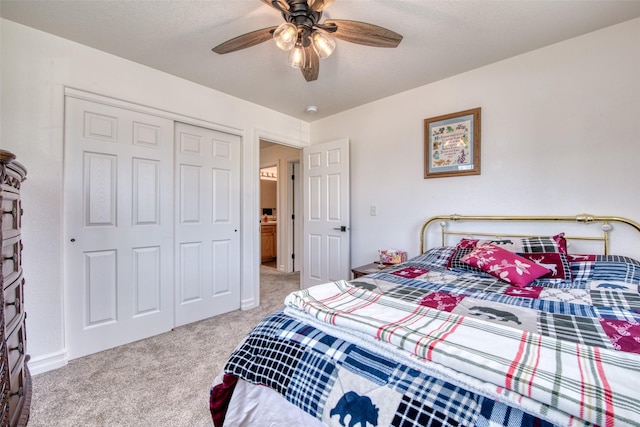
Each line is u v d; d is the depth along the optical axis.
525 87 2.21
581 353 0.78
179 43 2.05
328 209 3.42
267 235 6.05
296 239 5.00
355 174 3.29
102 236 2.16
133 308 2.31
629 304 1.25
